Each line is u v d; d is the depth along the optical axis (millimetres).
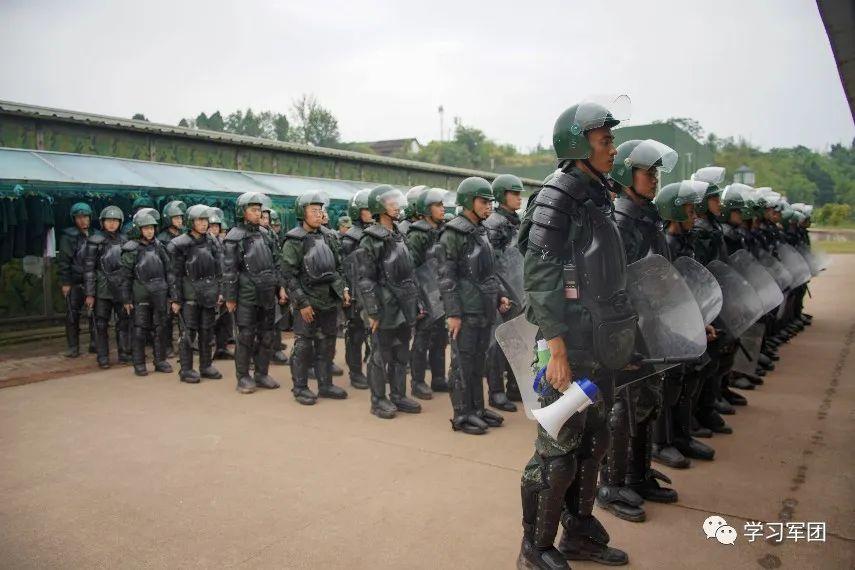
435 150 59750
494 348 5879
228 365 8156
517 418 5656
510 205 6191
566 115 2836
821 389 6332
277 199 11453
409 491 3984
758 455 4539
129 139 10328
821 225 44094
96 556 3229
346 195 13008
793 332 9312
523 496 3020
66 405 6121
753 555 3127
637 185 3615
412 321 5773
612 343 2807
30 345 9445
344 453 4711
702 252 4965
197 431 5277
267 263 6688
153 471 4379
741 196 6211
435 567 3068
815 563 3031
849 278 18516
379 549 3252
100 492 4027
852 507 3646
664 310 3291
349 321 6824
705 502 3768
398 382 5863
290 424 5469
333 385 6453
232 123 45469
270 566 3102
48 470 4410
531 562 2947
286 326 8258
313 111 46781
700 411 5016
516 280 5637
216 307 7305
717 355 4656
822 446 4680
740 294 4688
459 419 5199
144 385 6980
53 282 10383
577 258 2816
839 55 2209
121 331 8188
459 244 5180
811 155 51875
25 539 3418
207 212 7191
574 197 2787
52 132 9328
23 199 8836
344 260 7145
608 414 2998
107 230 7988
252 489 4051
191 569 3086
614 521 3539
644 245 3648
